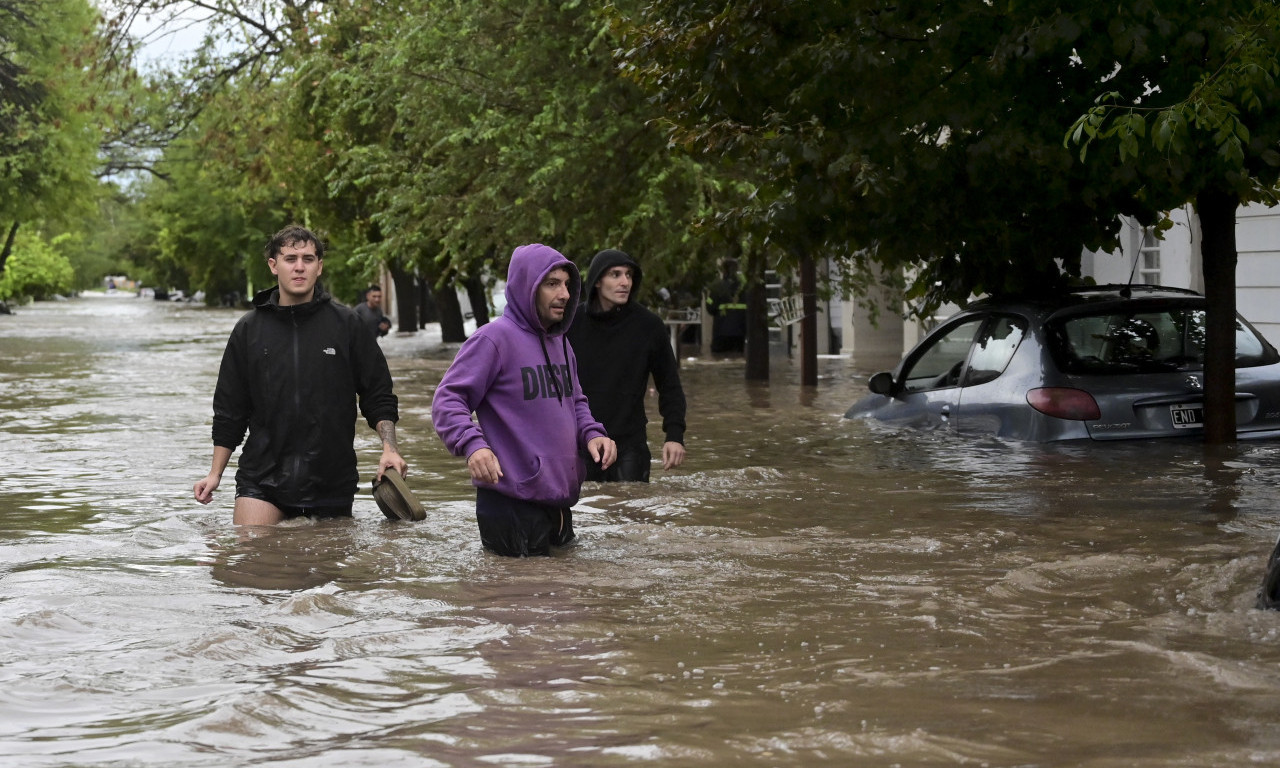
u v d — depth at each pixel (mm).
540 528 6457
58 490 9297
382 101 21297
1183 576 5535
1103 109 7988
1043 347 10156
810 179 9914
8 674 4293
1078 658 4309
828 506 7805
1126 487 8188
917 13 9477
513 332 6543
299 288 7789
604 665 4332
